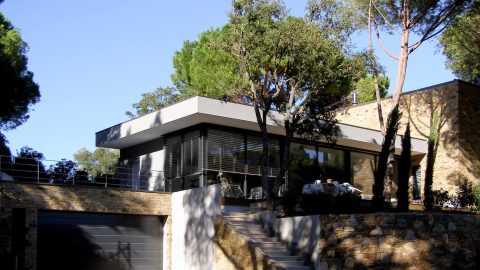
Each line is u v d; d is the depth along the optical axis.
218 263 18.22
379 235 16.83
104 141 25.12
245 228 18.14
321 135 22.59
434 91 28.16
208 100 20.80
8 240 17.70
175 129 23.02
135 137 24.17
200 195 19.48
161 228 21.14
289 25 19.67
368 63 20.73
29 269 17.88
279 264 15.76
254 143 23.55
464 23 26.98
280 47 19.80
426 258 17.39
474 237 18.55
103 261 19.61
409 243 17.20
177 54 37.59
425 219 17.66
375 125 30.11
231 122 21.97
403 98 29.38
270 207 19.56
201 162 21.86
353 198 19.94
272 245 17.30
